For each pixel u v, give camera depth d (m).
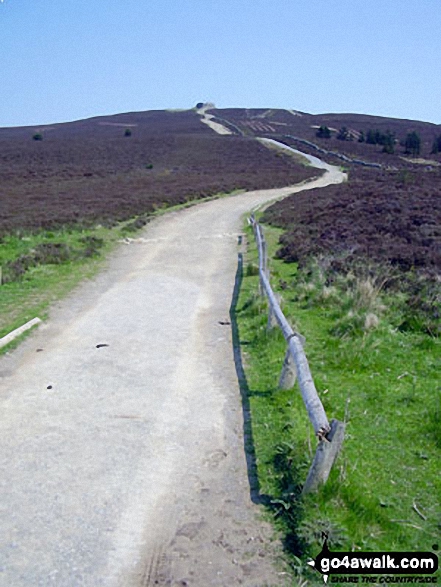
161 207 29.86
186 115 131.88
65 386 7.03
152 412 6.29
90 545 4.13
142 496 4.71
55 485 4.85
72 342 8.77
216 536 4.23
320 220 22.12
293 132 96.88
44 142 78.00
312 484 4.51
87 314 10.36
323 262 13.15
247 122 114.06
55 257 15.18
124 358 8.05
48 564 3.94
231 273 14.39
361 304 9.60
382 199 25.66
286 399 6.44
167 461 5.25
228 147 72.12
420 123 115.31
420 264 12.81
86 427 5.92
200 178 45.25
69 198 31.38
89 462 5.22
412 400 6.39
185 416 6.19
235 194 38.22
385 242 15.81
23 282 12.66
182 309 10.79
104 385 7.06
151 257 16.66
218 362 7.89
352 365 7.39
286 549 4.09
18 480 4.92
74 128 114.19
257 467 5.12
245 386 6.98
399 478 4.87
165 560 4.00
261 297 10.56
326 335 8.73
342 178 49.16
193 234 21.61
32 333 9.18
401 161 65.12
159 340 8.88
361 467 5.00
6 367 7.70
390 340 8.23
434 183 32.91
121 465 5.18
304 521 4.23
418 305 9.51
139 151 67.38
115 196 32.22
